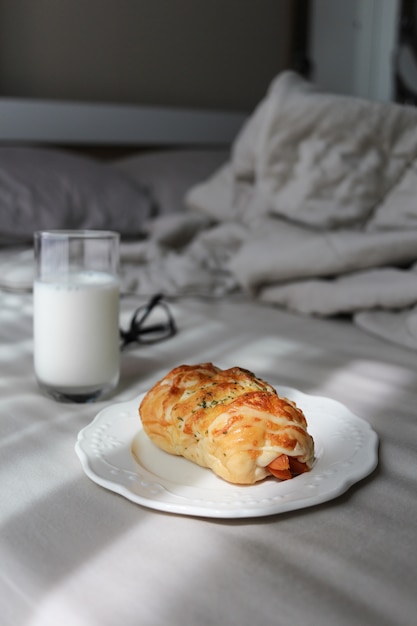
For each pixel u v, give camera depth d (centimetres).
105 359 67
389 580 44
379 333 92
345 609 42
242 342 88
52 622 42
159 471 53
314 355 84
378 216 114
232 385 54
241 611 42
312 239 104
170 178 176
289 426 51
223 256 129
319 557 46
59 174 157
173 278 115
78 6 202
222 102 240
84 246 68
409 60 225
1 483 54
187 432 53
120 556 46
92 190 158
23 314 100
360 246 100
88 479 54
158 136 212
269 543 47
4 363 79
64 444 60
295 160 120
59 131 193
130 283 112
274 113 119
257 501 49
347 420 60
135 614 42
